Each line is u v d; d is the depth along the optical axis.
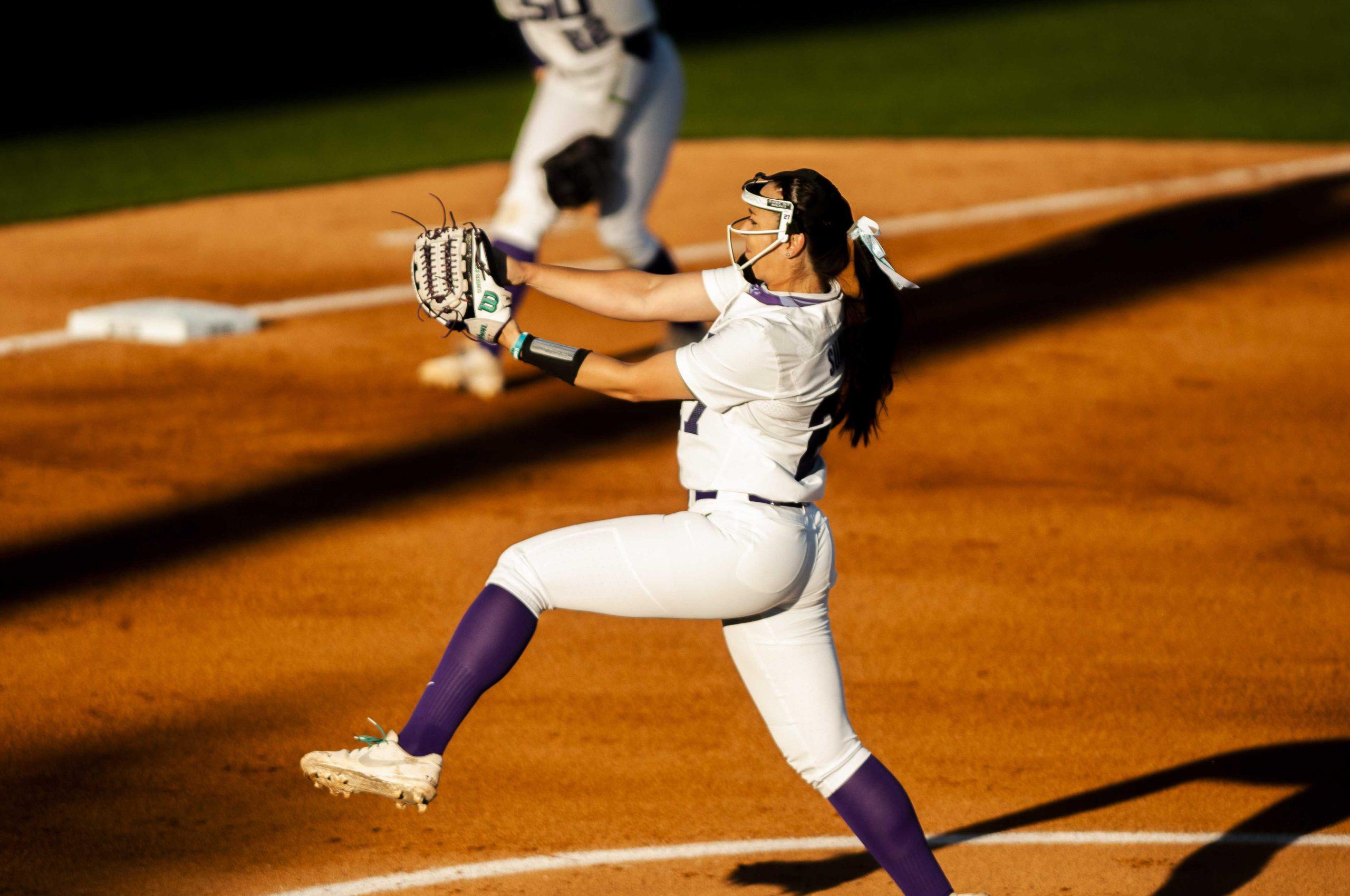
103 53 87.50
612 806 18.56
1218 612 24.39
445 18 98.81
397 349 37.78
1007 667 22.47
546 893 16.62
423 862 17.22
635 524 14.30
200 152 64.44
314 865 17.11
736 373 13.68
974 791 19.05
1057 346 37.44
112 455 30.53
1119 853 17.56
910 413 33.28
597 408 33.88
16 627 23.25
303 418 32.88
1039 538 27.17
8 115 72.62
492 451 31.11
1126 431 32.28
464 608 24.20
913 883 14.54
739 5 104.88
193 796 18.64
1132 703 21.44
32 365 36.09
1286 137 62.78
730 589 14.05
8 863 16.98
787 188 13.99
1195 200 51.66
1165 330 38.47
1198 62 80.62
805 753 14.68
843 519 27.92
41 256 46.62
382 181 57.62
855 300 14.44
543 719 20.80
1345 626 23.94
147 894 16.44
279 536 26.83
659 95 32.94
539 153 32.84
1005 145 62.28
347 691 21.47
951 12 100.06
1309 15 93.31
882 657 22.75
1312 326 38.72
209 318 38.50
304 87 80.25
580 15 31.08
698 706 21.25
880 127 67.00
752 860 17.39
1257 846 17.72
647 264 34.56
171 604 24.16
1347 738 20.47
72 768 19.23
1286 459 30.86
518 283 15.11
